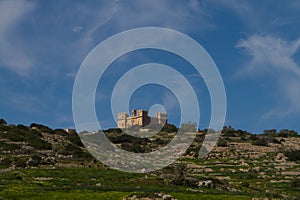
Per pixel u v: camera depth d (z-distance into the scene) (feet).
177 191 287.89
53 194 250.37
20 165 396.57
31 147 516.73
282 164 552.82
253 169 505.66
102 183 317.22
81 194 253.44
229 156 610.24
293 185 398.21
